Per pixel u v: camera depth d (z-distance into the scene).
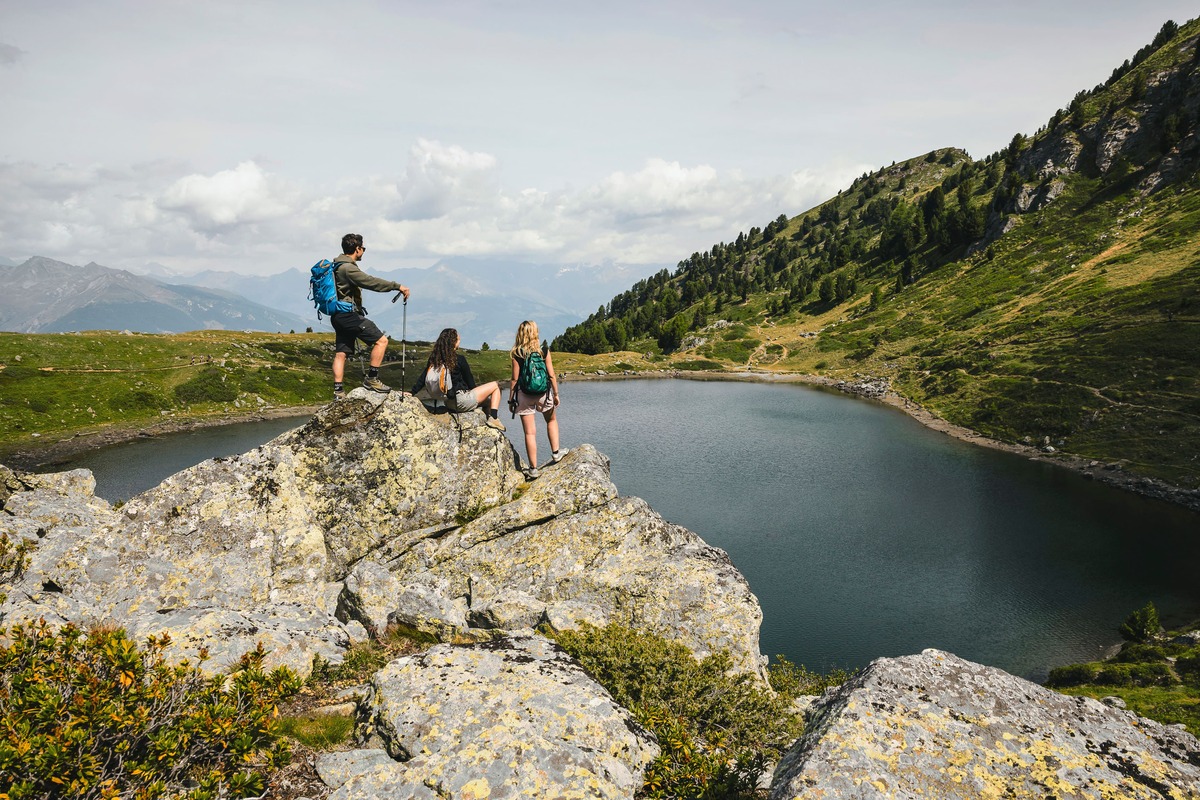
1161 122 192.62
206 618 9.88
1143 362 107.50
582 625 11.49
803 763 5.63
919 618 49.69
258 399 136.75
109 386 125.94
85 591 11.16
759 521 69.44
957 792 5.32
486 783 6.25
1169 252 145.75
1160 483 78.50
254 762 6.87
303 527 13.46
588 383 192.00
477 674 8.34
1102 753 5.82
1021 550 61.94
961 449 101.88
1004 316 159.12
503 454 15.30
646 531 14.41
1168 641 43.69
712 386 180.00
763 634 47.41
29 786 5.04
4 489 16.97
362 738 7.74
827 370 184.00
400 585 12.81
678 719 9.41
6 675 6.19
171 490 12.59
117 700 6.00
